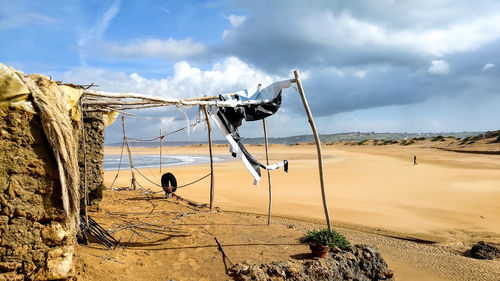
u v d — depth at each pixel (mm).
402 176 34531
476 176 34188
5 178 5641
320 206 19516
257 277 7152
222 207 18234
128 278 6879
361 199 22141
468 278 9680
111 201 14945
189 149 139000
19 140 5707
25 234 5793
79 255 7414
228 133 9758
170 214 12766
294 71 9641
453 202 21516
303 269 7863
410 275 9969
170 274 7289
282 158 67312
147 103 8836
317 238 9539
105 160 68312
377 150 93750
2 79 5426
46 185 5938
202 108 9977
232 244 9336
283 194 23469
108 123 13469
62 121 5984
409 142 106438
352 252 9219
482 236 14562
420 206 20281
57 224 6051
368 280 9062
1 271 5633
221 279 7152
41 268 5883
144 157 81500
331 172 38344
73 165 6168
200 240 9633
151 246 8977
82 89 6840
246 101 9664
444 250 12461
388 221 16656
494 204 20875
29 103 5738
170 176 16750
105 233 9344
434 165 46969
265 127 11992
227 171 39312
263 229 11070
